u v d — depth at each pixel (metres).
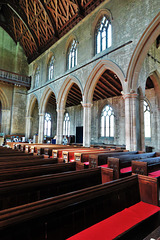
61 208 1.88
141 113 11.29
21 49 23.69
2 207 2.29
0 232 1.42
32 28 19.53
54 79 17.48
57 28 17.09
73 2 13.93
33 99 22.47
